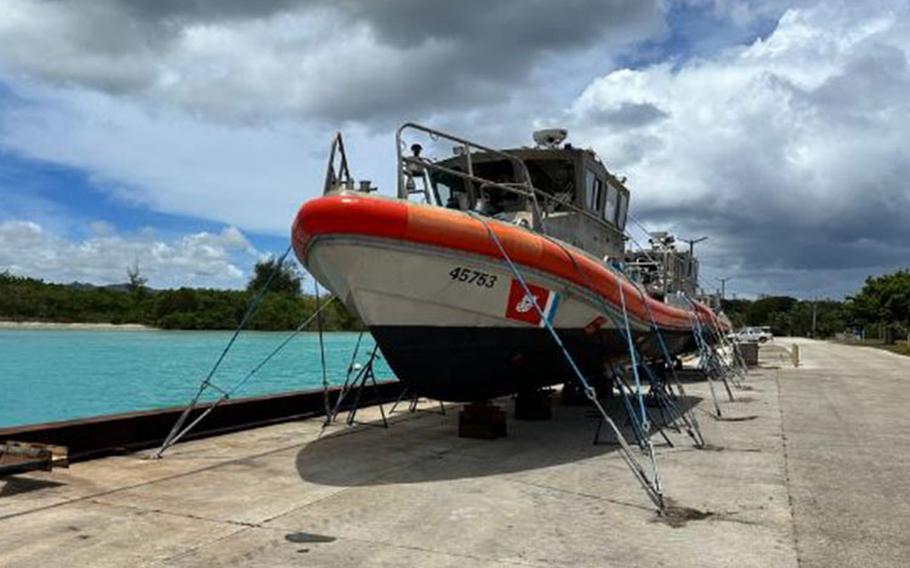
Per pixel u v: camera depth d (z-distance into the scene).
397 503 5.61
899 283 68.25
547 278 7.90
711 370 18.22
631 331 10.04
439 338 7.56
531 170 10.19
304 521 5.02
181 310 69.06
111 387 25.22
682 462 7.47
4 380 27.00
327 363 35.47
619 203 12.27
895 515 5.43
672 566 4.22
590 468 7.08
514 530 4.91
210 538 4.57
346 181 7.27
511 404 12.67
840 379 19.72
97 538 4.51
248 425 9.63
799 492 6.14
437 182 10.12
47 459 5.98
